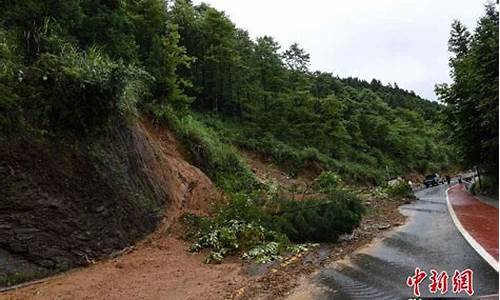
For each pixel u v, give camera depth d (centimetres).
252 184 2008
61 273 796
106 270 838
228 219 1209
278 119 4050
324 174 2233
